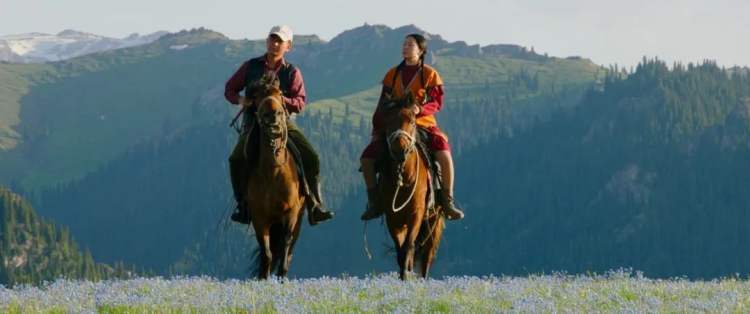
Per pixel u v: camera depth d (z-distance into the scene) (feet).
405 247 55.93
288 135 54.70
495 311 37.04
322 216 55.83
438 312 38.34
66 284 47.34
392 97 55.98
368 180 56.54
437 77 57.00
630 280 50.70
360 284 46.16
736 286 49.14
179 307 39.14
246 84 54.95
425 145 57.00
